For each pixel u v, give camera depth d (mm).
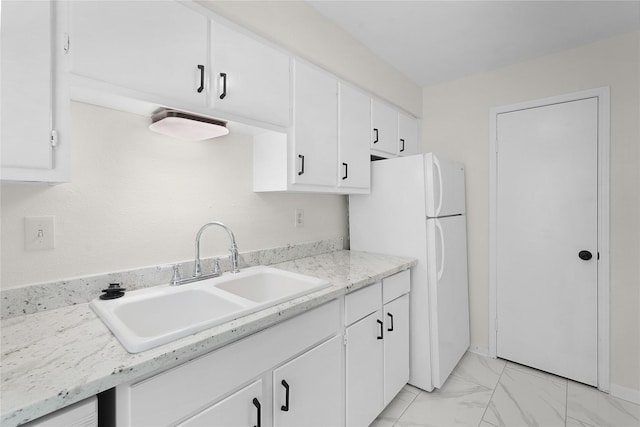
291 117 1555
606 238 1963
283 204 1942
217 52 1221
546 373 2203
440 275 1986
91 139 1162
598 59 1999
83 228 1148
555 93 2156
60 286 1083
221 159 1597
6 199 992
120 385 720
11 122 776
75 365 695
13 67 779
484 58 2252
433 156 1965
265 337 1028
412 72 2479
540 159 2219
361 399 1521
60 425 629
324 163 1749
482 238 2486
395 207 2119
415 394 1967
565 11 1704
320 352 1262
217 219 1583
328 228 2299
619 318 1935
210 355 871
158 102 1079
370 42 2035
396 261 1926
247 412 970
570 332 2107
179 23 1108
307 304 1148
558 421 1710
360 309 1515
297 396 1153
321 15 1728
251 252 1731
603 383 1979
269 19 1433
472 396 1940
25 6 798
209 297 1231
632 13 1712
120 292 1152
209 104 1197
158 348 776
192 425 826
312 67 1674
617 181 1934
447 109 2652
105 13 941
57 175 857
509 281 2357
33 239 1039
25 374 657
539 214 2225
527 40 2006
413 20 1798
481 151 2484
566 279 2121
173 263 1396
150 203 1331
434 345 1958
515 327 2338
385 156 2328
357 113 2010
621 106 1920
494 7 1678
